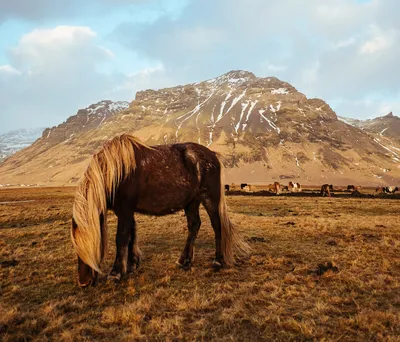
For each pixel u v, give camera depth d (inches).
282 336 143.6
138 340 142.3
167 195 233.9
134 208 227.8
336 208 824.9
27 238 408.5
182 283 219.0
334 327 150.9
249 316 163.2
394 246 316.8
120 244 221.1
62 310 174.4
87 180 212.7
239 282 218.2
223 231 258.4
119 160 218.2
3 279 233.5
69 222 558.6
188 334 146.1
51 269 256.5
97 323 160.1
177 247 333.4
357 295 190.7
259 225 471.2
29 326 156.9
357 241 350.3
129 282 215.6
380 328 146.8
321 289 202.5
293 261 270.7
